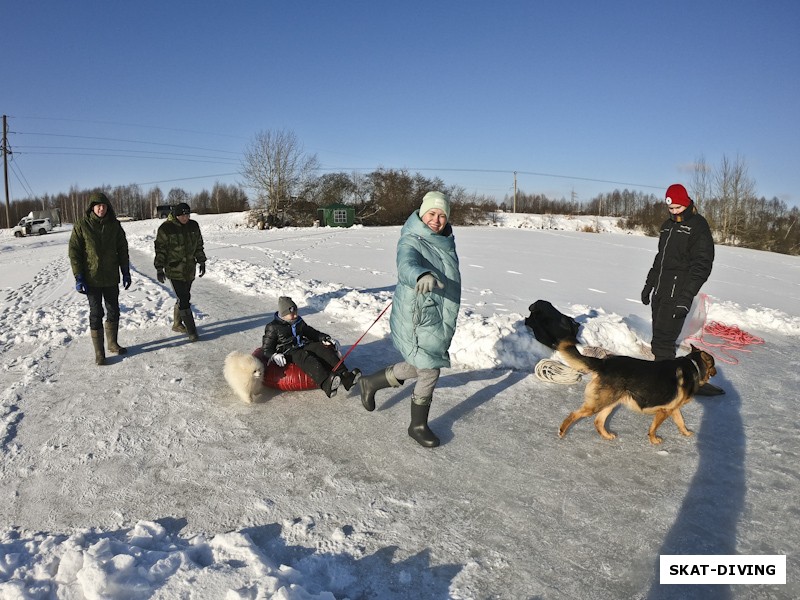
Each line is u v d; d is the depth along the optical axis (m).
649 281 5.56
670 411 4.15
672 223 5.33
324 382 4.79
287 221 52.50
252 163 51.34
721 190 42.47
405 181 54.81
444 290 3.97
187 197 106.56
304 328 5.22
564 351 4.10
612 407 4.18
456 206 54.94
